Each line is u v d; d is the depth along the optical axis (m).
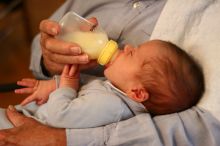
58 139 0.88
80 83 1.08
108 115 0.91
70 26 1.00
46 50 1.06
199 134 0.86
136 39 1.15
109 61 1.00
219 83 0.92
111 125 0.89
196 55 1.00
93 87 1.01
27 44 2.50
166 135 0.84
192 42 1.04
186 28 1.07
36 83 1.11
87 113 0.91
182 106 0.92
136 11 1.17
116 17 1.19
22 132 0.90
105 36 1.00
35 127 0.92
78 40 0.98
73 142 0.87
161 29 1.10
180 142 0.85
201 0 1.07
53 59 1.04
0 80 2.20
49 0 2.80
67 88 0.99
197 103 0.93
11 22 2.60
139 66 0.95
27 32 2.49
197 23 1.06
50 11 2.71
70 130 0.89
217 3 1.07
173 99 0.92
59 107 0.92
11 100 2.02
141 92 0.93
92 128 0.89
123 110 0.93
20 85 1.16
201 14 1.06
